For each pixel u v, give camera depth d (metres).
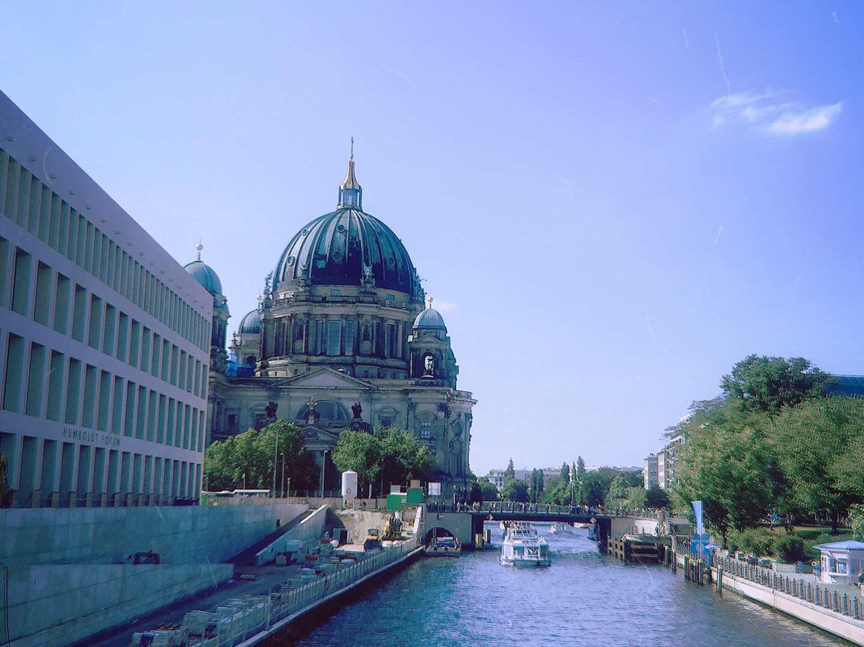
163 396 98.44
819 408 113.75
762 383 146.75
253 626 62.81
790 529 118.50
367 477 185.50
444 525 179.12
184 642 53.66
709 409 164.62
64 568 52.06
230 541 101.75
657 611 92.62
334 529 152.38
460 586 112.50
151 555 70.56
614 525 190.38
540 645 75.12
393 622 83.81
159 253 95.19
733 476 118.81
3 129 60.38
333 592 88.62
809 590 82.75
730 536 120.38
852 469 95.38
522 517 186.38
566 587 113.81
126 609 61.38
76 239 73.38
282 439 184.62
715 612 91.81
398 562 129.50
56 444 71.06
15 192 62.94
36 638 48.81
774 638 76.62
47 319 68.69
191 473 112.62
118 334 84.19
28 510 53.50
